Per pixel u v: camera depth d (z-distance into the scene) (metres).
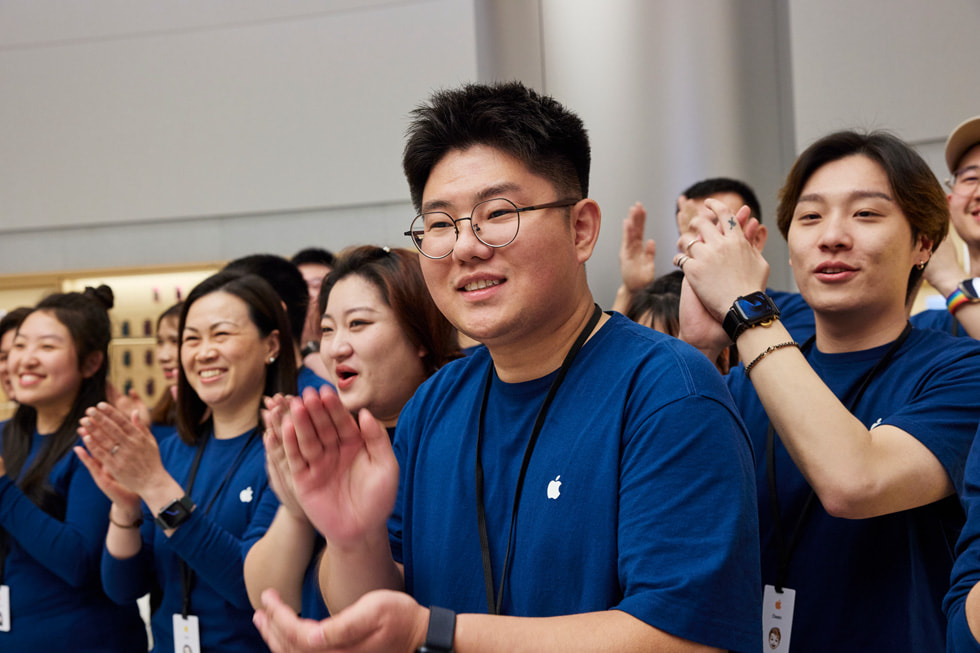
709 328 1.31
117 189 6.50
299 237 6.23
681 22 2.55
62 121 6.58
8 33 6.65
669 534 0.88
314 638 0.83
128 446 1.68
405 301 1.72
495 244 0.99
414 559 1.11
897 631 1.19
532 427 1.05
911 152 1.31
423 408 1.22
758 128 2.60
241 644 1.82
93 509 2.21
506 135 1.00
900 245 1.29
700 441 0.91
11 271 6.73
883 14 5.18
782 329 1.17
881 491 1.08
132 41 6.45
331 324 1.79
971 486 0.93
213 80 6.32
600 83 2.56
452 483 1.10
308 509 1.02
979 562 0.88
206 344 1.99
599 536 0.94
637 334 1.05
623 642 0.84
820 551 1.26
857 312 1.31
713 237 1.24
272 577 1.27
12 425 2.52
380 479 1.00
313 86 6.15
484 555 1.02
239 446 2.00
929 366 1.25
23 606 2.22
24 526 2.15
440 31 5.91
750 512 0.92
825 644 1.23
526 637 0.85
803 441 1.11
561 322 1.05
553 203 1.01
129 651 2.30
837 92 5.24
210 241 6.39
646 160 2.55
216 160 6.32
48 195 6.61
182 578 1.90
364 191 6.06
